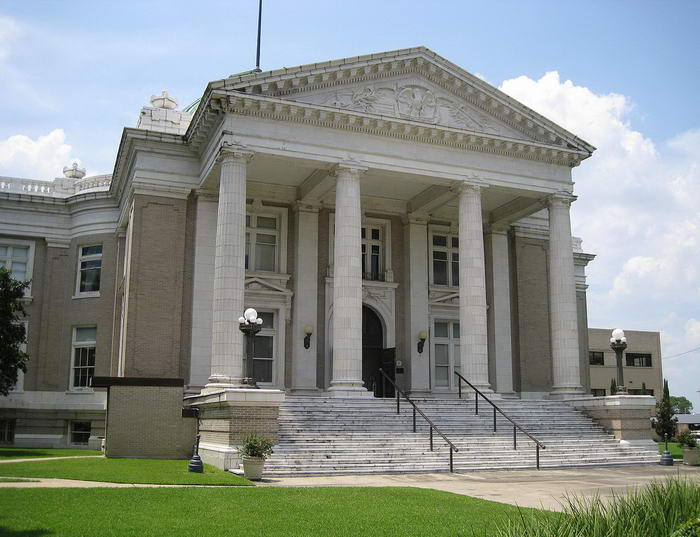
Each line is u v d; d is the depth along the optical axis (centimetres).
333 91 3044
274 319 3422
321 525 1198
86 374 3812
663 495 891
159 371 3053
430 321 3706
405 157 3116
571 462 2519
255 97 2847
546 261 4009
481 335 3088
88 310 3847
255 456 1961
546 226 4028
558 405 3097
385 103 3119
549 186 3384
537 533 800
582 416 3019
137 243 3117
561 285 3319
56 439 3738
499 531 904
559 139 3409
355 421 2603
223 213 2794
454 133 3170
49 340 3916
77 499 1398
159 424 2603
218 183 3184
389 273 3675
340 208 2978
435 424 2695
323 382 3406
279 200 3497
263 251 3488
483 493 1703
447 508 1404
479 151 3266
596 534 789
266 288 3381
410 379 3569
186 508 1341
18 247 4031
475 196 3222
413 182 3441
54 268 3997
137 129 3152
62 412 3731
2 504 1305
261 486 1759
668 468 2497
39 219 4022
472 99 3272
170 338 3092
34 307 3953
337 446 2333
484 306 3130
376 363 3662
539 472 2280
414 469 2248
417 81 3194
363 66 3050
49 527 1109
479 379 3038
